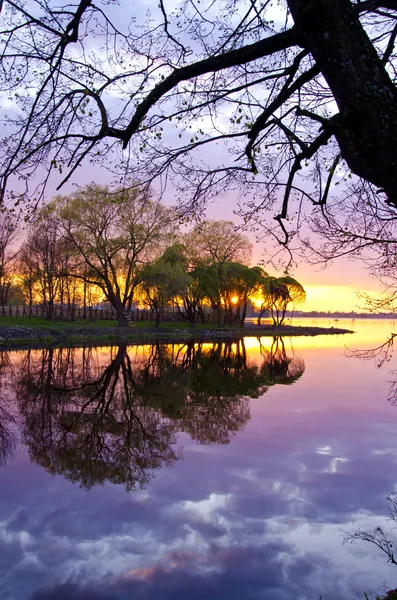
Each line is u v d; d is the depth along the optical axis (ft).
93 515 22.56
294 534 20.70
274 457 31.32
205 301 208.03
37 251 160.25
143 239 144.97
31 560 18.49
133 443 34.65
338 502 23.93
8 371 69.77
